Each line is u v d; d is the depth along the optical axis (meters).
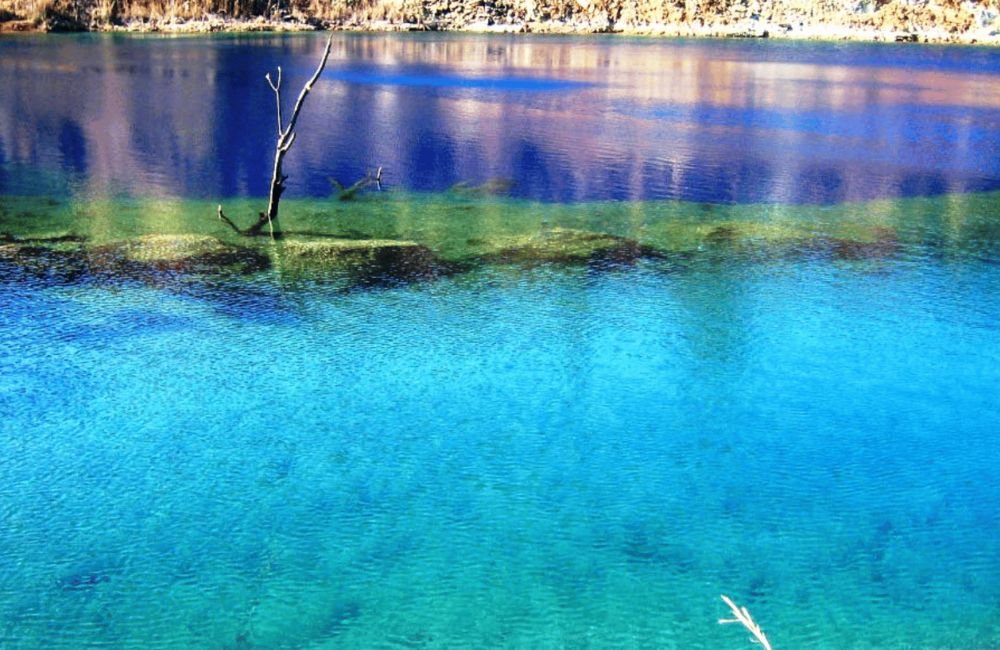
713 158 17.00
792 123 20.91
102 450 6.96
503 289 10.27
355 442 7.15
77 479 6.59
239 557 5.78
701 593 5.50
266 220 12.41
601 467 6.84
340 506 6.31
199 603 5.38
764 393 8.02
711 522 6.19
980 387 8.18
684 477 6.72
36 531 6.00
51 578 5.57
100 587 5.49
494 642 5.10
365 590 5.50
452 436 7.25
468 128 19.19
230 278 10.39
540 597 5.46
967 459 7.02
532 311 9.69
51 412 7.48
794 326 9.41
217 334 8.99
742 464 6.90
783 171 16.12
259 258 11.01
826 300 10.12
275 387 7.99
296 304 9.73
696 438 7.27
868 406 7.82
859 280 10.75
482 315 9.56
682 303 9.96
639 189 14.68
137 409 7.58
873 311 9.83
